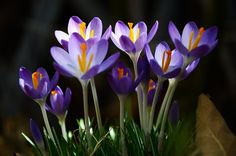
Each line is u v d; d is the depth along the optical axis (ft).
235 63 6.42
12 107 6.61
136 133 2.89
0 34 7.30
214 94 6.16
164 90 5.29
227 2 6.33
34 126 2.89
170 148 2.89
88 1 7.07
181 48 2.72
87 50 2.67
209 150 2.90
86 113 2.79
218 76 6.23
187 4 6.64
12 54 7.33
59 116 2.95
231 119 6.07
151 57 2.78
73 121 6.18
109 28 2.73
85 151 2.87
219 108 6.14
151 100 2.98
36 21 6.87
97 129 3.01
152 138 2.89
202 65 6.09
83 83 2.74
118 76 2.76
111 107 5.85
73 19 2.85
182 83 6.06
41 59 6.87
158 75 2.77
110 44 6.34
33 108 6.52
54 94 2.94
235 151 2.89
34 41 6.84
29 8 7.36
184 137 2.93
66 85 6.39
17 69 6.77
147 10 6.99
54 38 6.89
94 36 2.80
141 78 2.75
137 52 2.83
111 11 6.69
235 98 6.12
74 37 2.67
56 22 7.09
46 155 2.92
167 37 6.53
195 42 2.75
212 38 2.75
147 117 2.87
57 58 2.68
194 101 5.94
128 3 6.58
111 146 2.88
